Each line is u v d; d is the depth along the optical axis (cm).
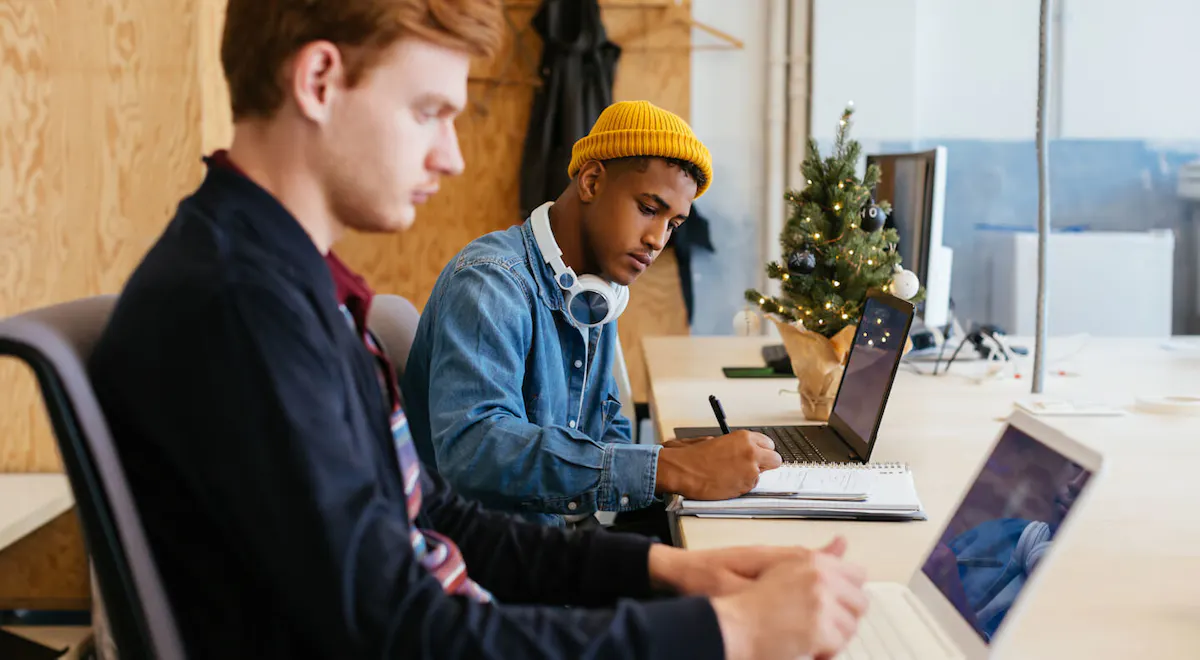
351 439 74
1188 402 197
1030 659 87
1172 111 443
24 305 268
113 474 71
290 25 76
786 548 94
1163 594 102
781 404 206
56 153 265
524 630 72
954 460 158
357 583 70
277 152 79
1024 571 84
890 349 156
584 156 155
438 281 156
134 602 72
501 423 137
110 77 264
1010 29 444
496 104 439
